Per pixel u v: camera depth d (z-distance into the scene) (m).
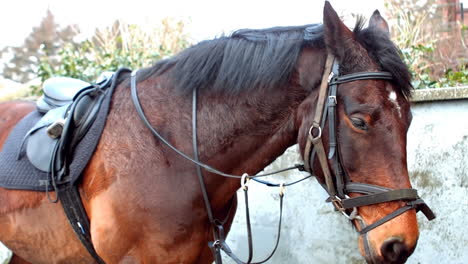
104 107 2.03
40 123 2.14
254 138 1.92
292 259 3.48
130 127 1.95
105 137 1.97
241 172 1.97
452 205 3.28
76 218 2.04
